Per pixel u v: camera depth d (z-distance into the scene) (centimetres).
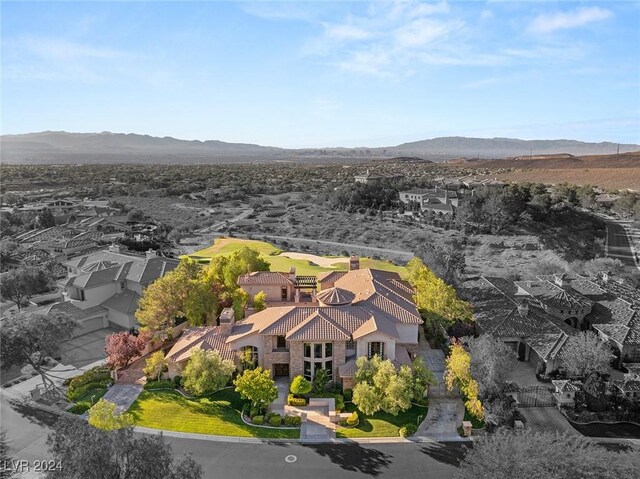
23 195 17550
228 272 5897
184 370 4294
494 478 2572
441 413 4009
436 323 5366
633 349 4819
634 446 3653
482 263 10150
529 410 4119
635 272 9281
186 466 2586
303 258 9225
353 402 3978
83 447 2422
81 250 9306
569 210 13975
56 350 4553
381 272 6078
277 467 3366
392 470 3331
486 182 18725
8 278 6638
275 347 4500
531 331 5031
